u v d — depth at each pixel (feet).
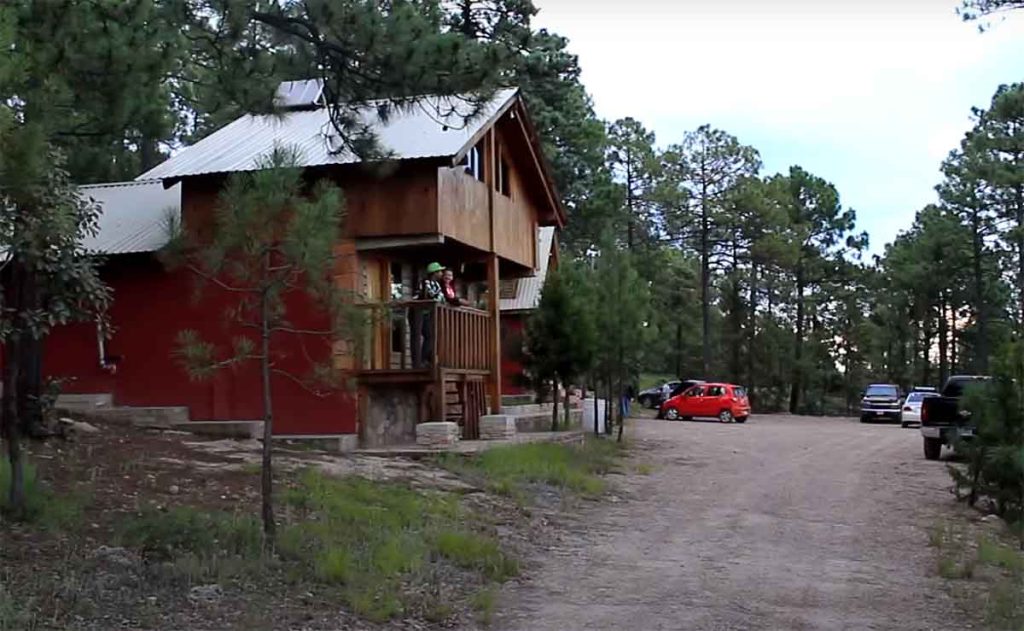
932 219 183.62
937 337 222.89
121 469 41.09
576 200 147.23
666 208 186.60
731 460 72.90
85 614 24.59
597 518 45.21
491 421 65.46
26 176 28.96
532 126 74.90
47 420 46.50
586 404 92.22
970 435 55.11
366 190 61.77
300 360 60.18
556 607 29.30
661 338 122.42
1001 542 41.57
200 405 62.85
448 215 62.85
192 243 33.17
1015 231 157.69
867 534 43.01
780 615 28.81
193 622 25.04
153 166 96.94
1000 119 142.10
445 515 40.24
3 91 28.14
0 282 35.94
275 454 51.01
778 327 213.46
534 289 107.65
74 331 65.26
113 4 37.81
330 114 42.27
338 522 36.19
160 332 63.98
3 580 25.94
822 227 222.69
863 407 147.33
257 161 34.78
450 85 39.93
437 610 27.61
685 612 28.91
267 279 32.76
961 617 29.12
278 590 28.27
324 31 38.45
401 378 60.49
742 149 184.85
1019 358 48.34
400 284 69.51
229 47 39.75
